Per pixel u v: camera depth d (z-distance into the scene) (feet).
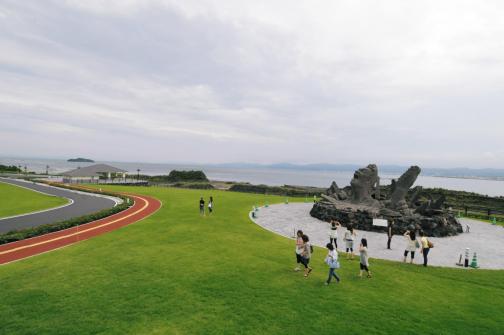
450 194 184.65
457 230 96.22
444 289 47.85
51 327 33.76
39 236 76.43
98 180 257.96
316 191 219.00
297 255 52.60
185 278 48.24
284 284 47.26
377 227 92.84
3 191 171.83
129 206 125.59
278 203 152.87
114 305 38.96
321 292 44.78
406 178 102.22
